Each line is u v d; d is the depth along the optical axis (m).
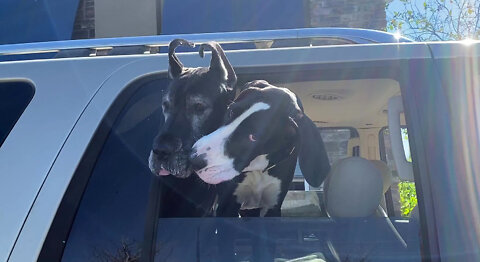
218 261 1.96
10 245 1.82
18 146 2.00
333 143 3.54
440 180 1.87
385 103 2.89
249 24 8.55
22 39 8.75
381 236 1.98
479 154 1.90
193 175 2.24
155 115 2.26
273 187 2.59
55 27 8.76
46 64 2.20
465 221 1.82
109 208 1.94
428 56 2.06
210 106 2.28
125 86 2.14
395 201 3.08
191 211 2.16
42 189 1.90
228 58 2.22
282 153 2.37
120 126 2.08
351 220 2.02
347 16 8.88
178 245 1.97
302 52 2.15
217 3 8.61
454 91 1.99
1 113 2.13
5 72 2.21
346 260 1.92
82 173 1.94
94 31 9.49
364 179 2.37
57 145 1.98
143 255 1.91
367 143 3.51
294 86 2.49
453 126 1.94
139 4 9.37
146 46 2.79
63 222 1.86
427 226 1.84
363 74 2.11
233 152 2.18
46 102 2.08
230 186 2.47
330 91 2.62
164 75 2.25
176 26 8.66
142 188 2.05
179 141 2.16
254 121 2.23
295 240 2.00
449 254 1.79
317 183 2.50
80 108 2.06
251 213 2.60
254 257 1.98
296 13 8.55
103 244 1.89
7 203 1.89
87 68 2.17
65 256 1.83
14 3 8.82
